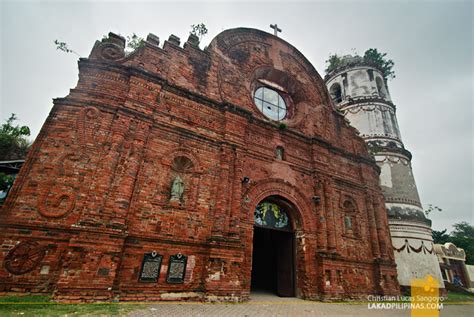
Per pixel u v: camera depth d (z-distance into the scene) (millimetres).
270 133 15078
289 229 14508
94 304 7680
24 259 8062
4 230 8148
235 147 13000
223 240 11000
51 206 8805
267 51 17516
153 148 11078
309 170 15750
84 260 8258
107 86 11109
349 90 27609
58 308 6934
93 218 8875
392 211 21031
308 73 19141
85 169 9562
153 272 9477
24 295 7691
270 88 17672
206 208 11461
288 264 14148
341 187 16875
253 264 18797
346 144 18906
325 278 13211
